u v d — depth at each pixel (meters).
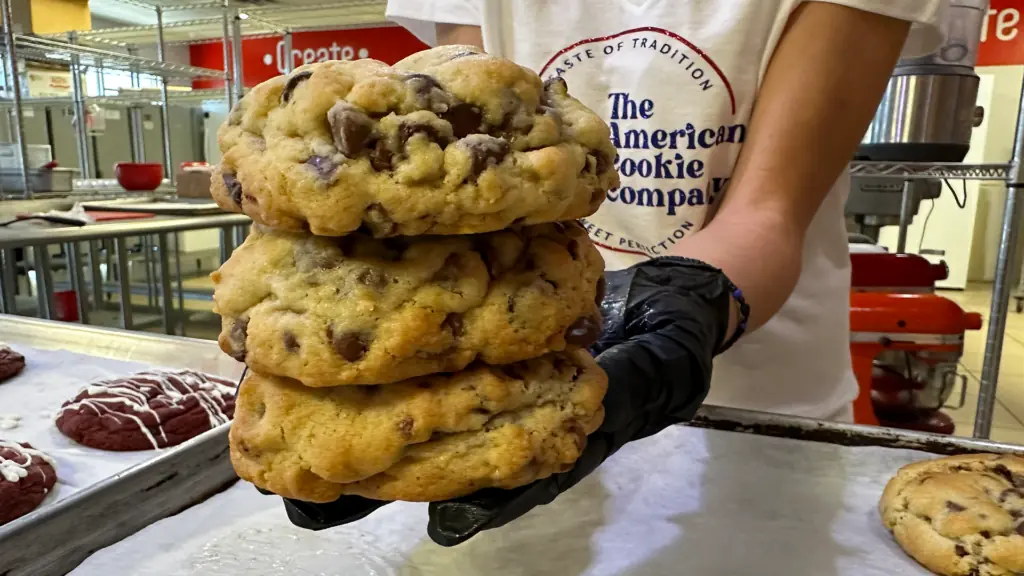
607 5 0.46
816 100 0.38
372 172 0.18
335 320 0.19
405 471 0.20
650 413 0.26
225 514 0.33
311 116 0.19
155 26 1.49
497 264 0.21
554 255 0.21
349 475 0.20
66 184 1.33
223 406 0.52
